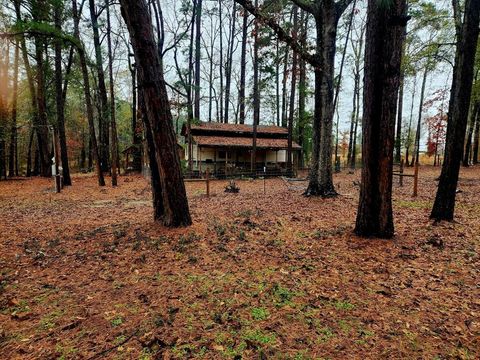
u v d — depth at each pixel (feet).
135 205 33.86
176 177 20.39
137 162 96.53
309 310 10.57
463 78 20.44
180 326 9.61
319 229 21.12
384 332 9.27
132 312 10.51
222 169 81.00
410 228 20.54
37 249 17.51
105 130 93.40
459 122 20.92
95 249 17.33
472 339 8.87
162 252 16.46
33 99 72.13
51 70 67.72
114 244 18.07
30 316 10.32
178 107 58.39
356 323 9.77
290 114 76.18
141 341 8.84
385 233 18.15
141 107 21.02
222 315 10.24
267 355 8.21
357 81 88.69
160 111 19.11
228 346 8.60
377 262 14.82
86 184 59.57
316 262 15.05
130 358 8.10
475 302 10.94
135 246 17.33
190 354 8.26
